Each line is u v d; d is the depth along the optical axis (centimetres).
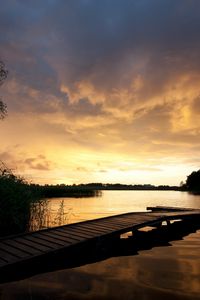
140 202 4100
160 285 598
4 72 1469
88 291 565
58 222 1647
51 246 870
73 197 4866
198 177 11462
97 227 1209
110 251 963
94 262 806
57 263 797
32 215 1458
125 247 1043
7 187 1247
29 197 1398
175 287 586
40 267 751
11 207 1223
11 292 562
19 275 678
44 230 1114
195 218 1728
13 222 1248
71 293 555
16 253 793
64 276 670
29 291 568
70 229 1158
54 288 585
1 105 1464
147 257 867
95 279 643
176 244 1098
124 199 4981
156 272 697
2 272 682
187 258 849
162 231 1455
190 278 645
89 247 983
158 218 1476
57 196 4825
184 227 1591
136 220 1405
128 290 571
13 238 983
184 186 12381
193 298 530
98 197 5509
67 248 868
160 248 1015
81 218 1908
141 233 1378
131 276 665
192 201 4431
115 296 539
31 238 982
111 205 3325
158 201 4434
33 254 782
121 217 1514
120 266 760
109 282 621
